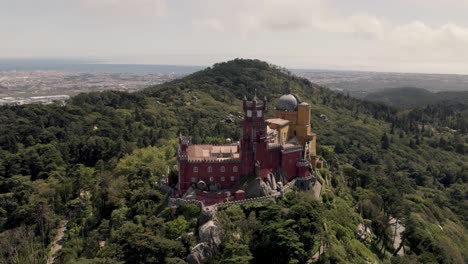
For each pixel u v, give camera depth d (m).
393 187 168.88
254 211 113.62
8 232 145.00
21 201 175.25
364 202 152.75
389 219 151.38
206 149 133.62
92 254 116.62
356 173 182.88
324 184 149.50
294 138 150.62
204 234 102.75
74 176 188.88
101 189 154.25
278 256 99.19
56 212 165.25
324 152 192.12
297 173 140.25
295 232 100.12
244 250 95.31
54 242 146.75
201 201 115.69
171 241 100.81
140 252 98.00
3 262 129.12
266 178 128.62
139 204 124.81
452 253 154.62
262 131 128.38
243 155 126.50
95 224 138.12
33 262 128.38
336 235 119.81
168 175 136.50
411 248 142.00
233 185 126.44
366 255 122.19
